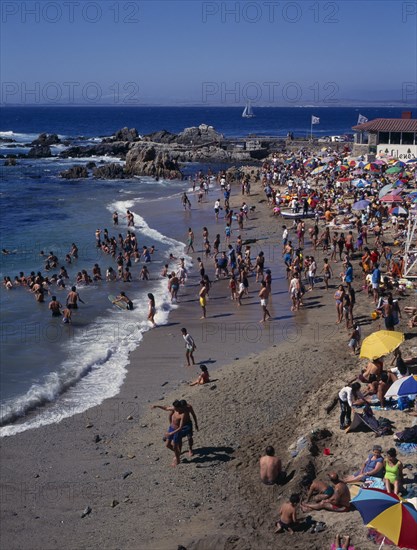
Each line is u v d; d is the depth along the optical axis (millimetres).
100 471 15281
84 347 23297
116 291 30766
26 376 20625
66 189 68375
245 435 16641
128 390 19797
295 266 28766
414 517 9930
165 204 55406
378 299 26375
